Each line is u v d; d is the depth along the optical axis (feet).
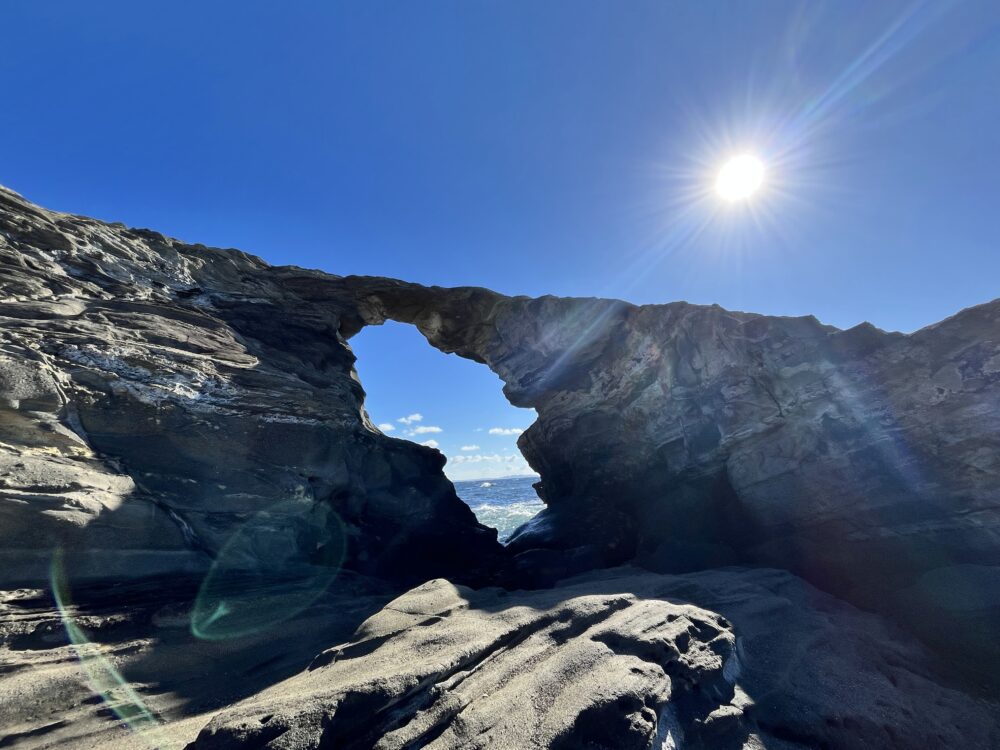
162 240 50.88
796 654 29.22
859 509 42.60
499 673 20.53
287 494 40.47
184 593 29.66
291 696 17.44
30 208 39.99
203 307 50.44
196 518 34.22
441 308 73.92
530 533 64.54
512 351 76.38
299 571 38.45
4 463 25.95
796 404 47.52
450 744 16.24
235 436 39.29
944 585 36.04
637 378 64.44
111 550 28.35
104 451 31.94
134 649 23.89
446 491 66.74
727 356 53.83
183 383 38.24
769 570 43.39
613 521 61.26
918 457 40.06
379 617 26.55
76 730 18.99
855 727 23.63
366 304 69.41
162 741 18.15
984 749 23.67
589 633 23.72
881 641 32.73
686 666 22.95
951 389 38.99
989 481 36.45
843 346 45.57
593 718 17.63
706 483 55.72
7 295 34.58
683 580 36.14
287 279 62.69
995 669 30.45
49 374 30.58
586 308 69.72
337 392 53.11
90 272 41.96
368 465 55.88
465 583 45.85
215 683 23.38
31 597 24.03
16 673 20.53
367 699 17.10
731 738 21.72
